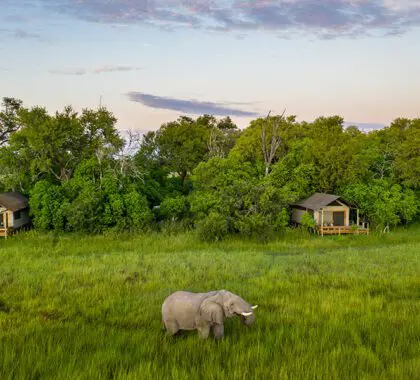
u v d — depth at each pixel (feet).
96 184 128.57
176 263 76.02
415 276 63.21
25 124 139.85
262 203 119.85
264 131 158.71
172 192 163.12
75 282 58.44
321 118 195.00
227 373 25.94
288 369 26.35
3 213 118.83
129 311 42.78
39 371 25.54
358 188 137.69
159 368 26.35
